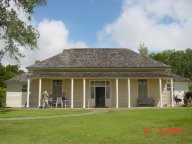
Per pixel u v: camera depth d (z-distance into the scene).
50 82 40.62
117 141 12.61
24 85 45.62
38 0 27.58
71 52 43.88
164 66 40.59
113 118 22.91
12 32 27.28
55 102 40.00
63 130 16.23
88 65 41.00
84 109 33.41
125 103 40.34
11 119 23.05
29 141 13.00
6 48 27.61
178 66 83.62
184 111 27.69
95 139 13.23
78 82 40.81
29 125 19.09
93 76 39.03
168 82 44.56
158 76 38.84
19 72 71.25
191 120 19.72
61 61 41.94
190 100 38.94
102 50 44.41
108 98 40.47
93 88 40.62
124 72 40.59
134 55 43.12
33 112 29.31
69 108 36.16
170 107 35.78
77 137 13.84
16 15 27.50
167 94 40.78
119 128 16.77
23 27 28.00
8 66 69.81
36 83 41.00
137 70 41.00
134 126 17.52
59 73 40.22
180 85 49.75
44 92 37.59
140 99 39.94
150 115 24.69
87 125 18.45
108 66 40.78
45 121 21.38
